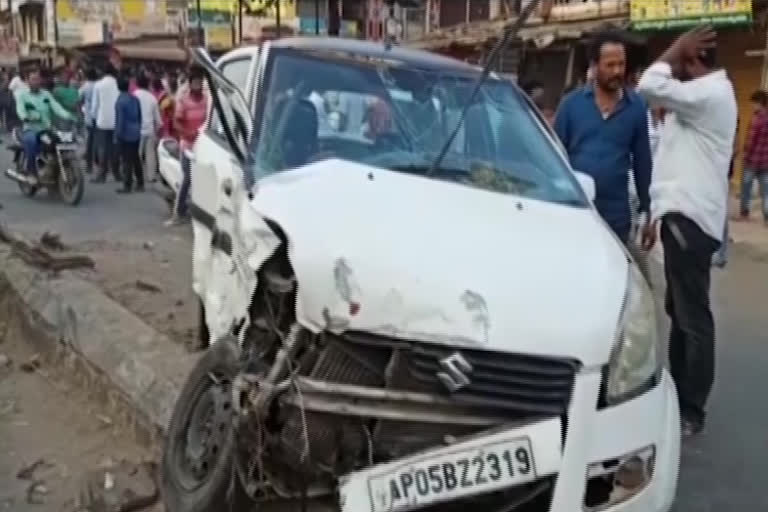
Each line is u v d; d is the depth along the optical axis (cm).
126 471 411
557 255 314
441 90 419
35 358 581
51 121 1203
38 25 4438
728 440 468
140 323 556
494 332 273
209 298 395
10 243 788
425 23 2295
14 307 655
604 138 498
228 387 315
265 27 1473
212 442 313
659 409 296
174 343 521
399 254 287
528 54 1781
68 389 530
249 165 353
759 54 1433
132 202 1219
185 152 675
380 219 305
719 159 449
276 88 396
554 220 346
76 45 3528
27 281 666
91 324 550
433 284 279
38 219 1050
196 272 441
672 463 298
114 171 1435
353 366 278
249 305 307
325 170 345
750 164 1284
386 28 1334
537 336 275
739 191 1495
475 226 319
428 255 290
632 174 535
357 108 395
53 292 621
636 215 564
